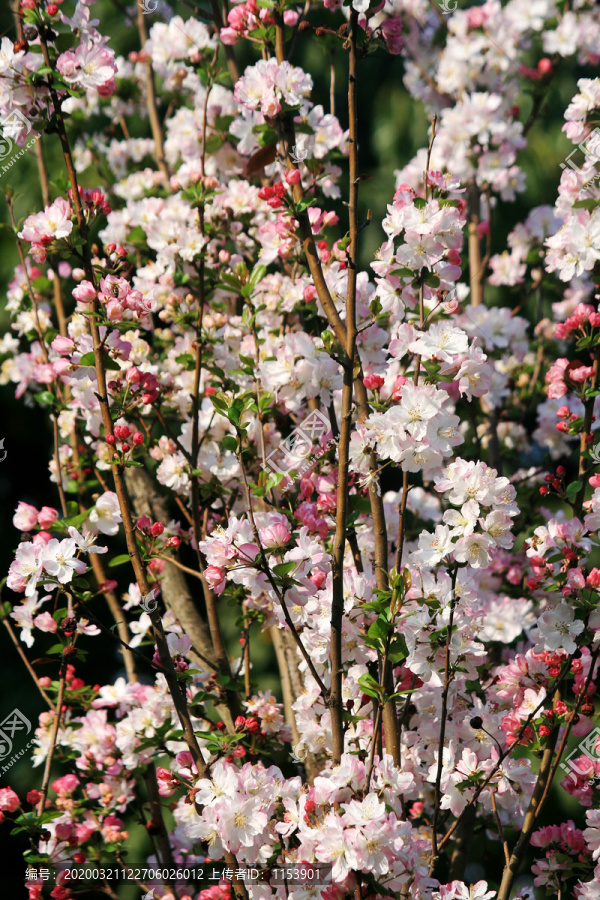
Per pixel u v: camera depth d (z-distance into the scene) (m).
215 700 2.21
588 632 1.78
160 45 3.03
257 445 2.33
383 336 2.09
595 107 2.20
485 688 2.06
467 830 2.20
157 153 3.25
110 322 1.72
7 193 2.67
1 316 4.75
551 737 1.82
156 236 2.72
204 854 2.50
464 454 2.79
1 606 2.40
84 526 1.96
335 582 1.62
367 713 1.92
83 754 2.43
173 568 2.51
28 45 1.88
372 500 1.79
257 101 1.93
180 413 2.68
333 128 2.62
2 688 4.80
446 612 1.69
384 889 1.51
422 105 5.17
